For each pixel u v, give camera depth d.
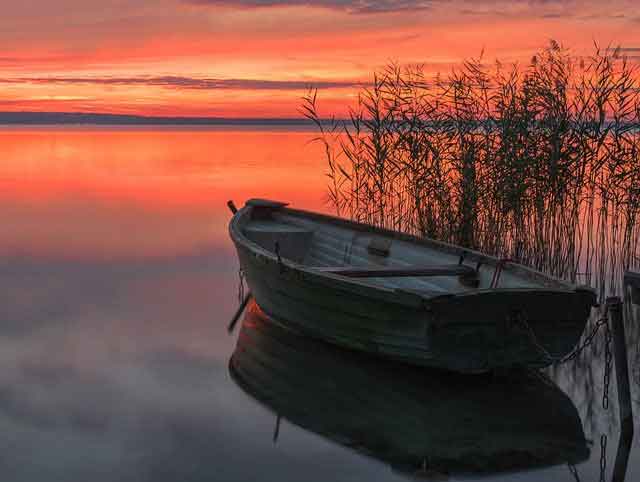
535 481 4.78
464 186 10.44
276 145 55.53
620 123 9.95
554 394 6.43
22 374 6.88
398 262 8.58
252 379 6.80
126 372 6.96
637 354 7.55
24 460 5.08
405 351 6.28
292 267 7.11
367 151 11.09
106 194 21.95
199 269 11.80
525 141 10.22
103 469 4.96
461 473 4.91
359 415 5.98
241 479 4.82
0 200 20.39
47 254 12.87
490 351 6.00
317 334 7.39
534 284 6.72
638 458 5.16
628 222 10.39
